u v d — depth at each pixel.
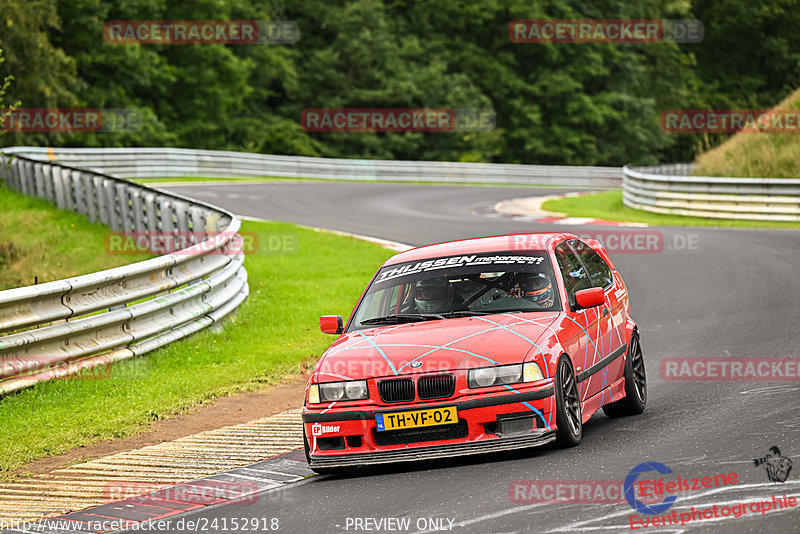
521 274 25.05
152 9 171.50
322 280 58.00
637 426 24.78
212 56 183.88
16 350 31.56
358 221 88.38
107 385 33.53
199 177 137.00
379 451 21.78
